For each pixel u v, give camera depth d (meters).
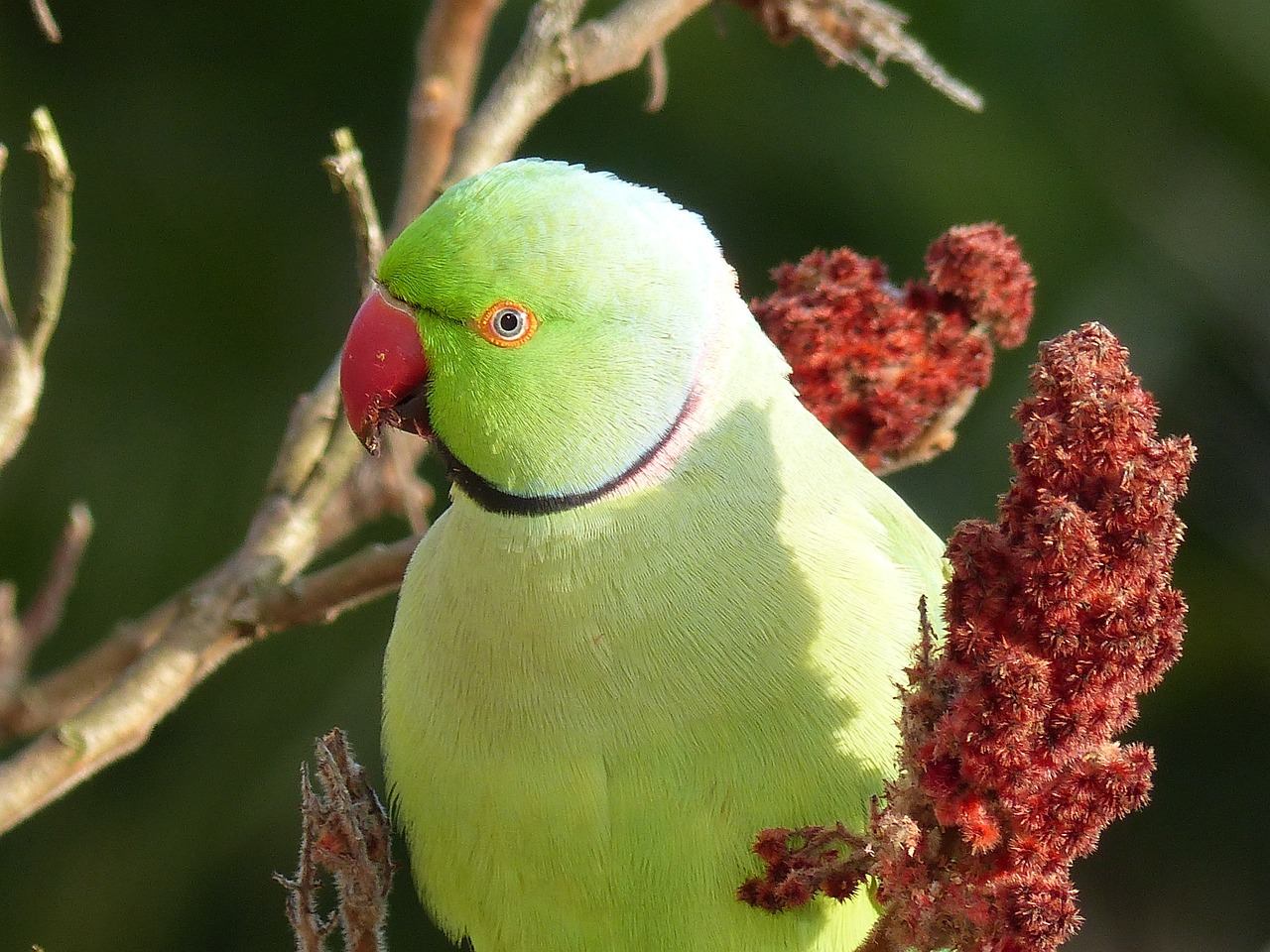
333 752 5.23
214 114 14.07
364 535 13.34
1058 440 4.60
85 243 13.54
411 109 6.99
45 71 13.88
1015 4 13.52
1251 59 13.63
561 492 5.58
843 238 13.34
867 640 5.61
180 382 13.45
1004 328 6.78
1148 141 13.75
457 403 5.54
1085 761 4.67
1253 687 14.14
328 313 13.70
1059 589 4.56
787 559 5.58
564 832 5.60
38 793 5.80
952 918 4.66
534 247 5.42
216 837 12.98
